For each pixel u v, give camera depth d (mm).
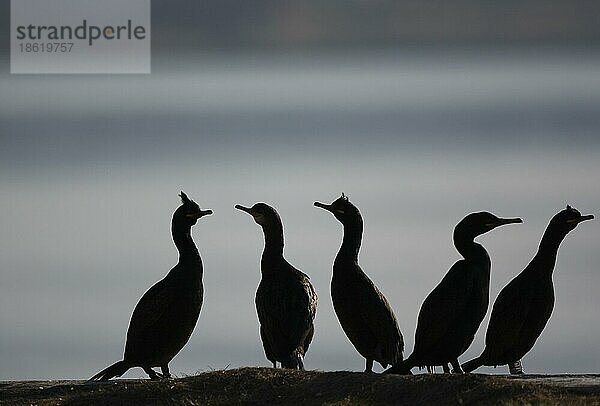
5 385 23188
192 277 23562
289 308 23125
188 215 23672
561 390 20594
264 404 21000
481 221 22500
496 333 22906
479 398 20266
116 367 23578
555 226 22906
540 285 22828
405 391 20766
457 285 22266
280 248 23844
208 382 21719
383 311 22938
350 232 23344
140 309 23484
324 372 21797
